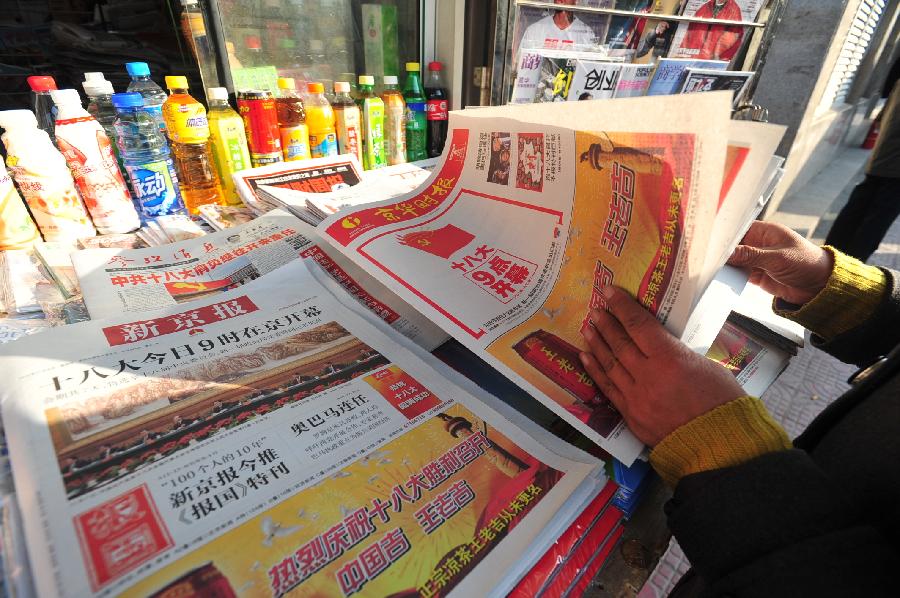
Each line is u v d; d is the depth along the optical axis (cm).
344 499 30
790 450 28
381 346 45
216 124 86
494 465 33
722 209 32
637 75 124
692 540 29
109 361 39
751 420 29
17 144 63
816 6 214
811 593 24
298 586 25
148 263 59
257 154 95
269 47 101
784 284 55
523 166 50
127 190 76
